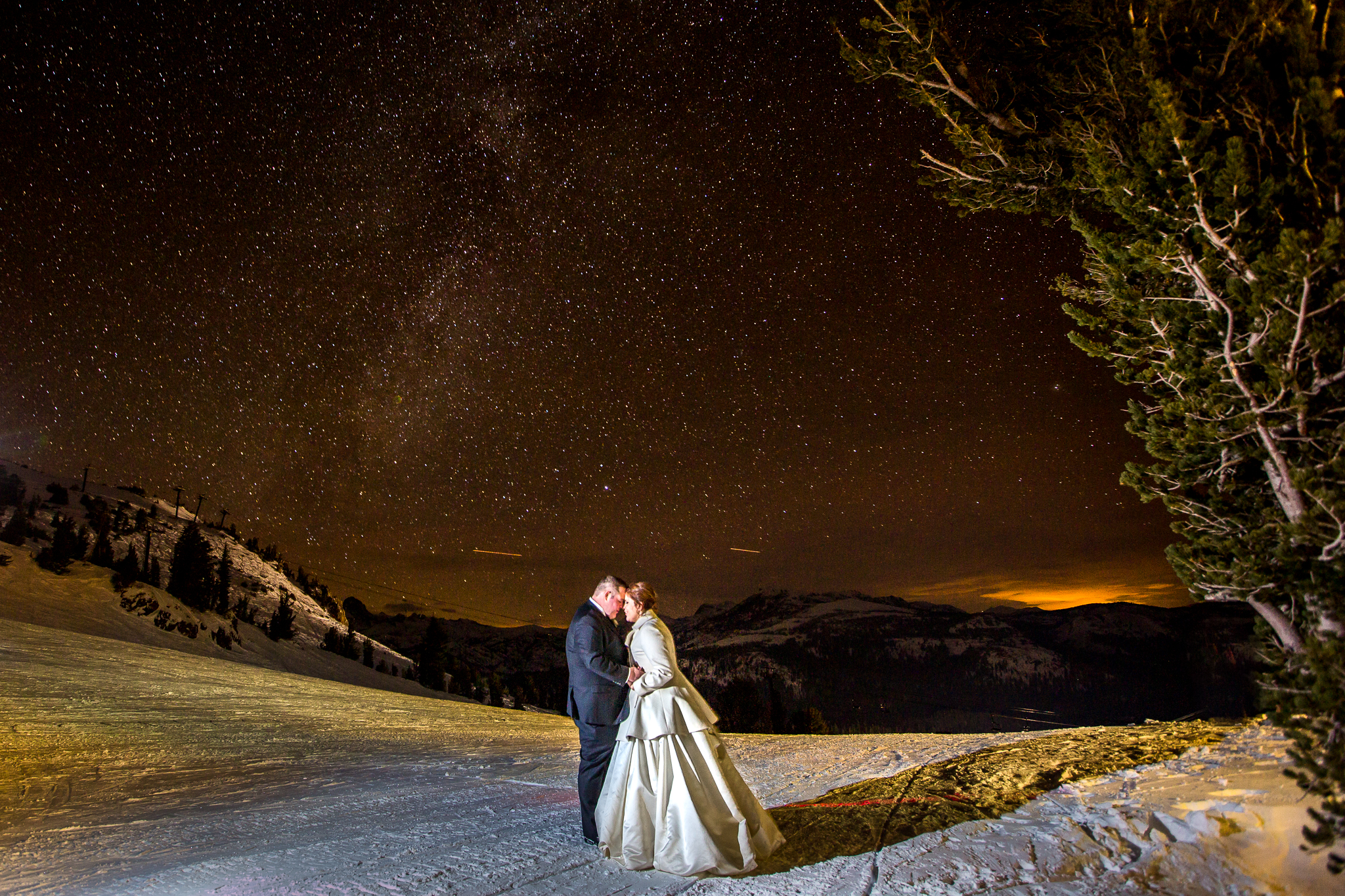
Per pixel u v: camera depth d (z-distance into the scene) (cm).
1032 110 623
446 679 8450
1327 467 394
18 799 689
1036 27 579
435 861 441
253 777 851
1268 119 448
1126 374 489
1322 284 398
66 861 466
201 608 6931
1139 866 371
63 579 6050
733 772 429
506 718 2122
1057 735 809
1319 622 384
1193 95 478
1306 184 419
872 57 654
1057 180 597
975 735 1003
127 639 5303
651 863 407
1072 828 431
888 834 447
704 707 432
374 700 2383
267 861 452
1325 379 399
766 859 418
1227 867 351
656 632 435
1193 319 453
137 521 10150
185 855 474
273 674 2931
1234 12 471
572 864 426
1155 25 504
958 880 365
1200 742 608
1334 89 431
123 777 825
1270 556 416
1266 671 382
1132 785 503
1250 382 436
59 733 1101
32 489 9969
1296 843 351
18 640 2562
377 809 635
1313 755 326
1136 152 492
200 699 1805
